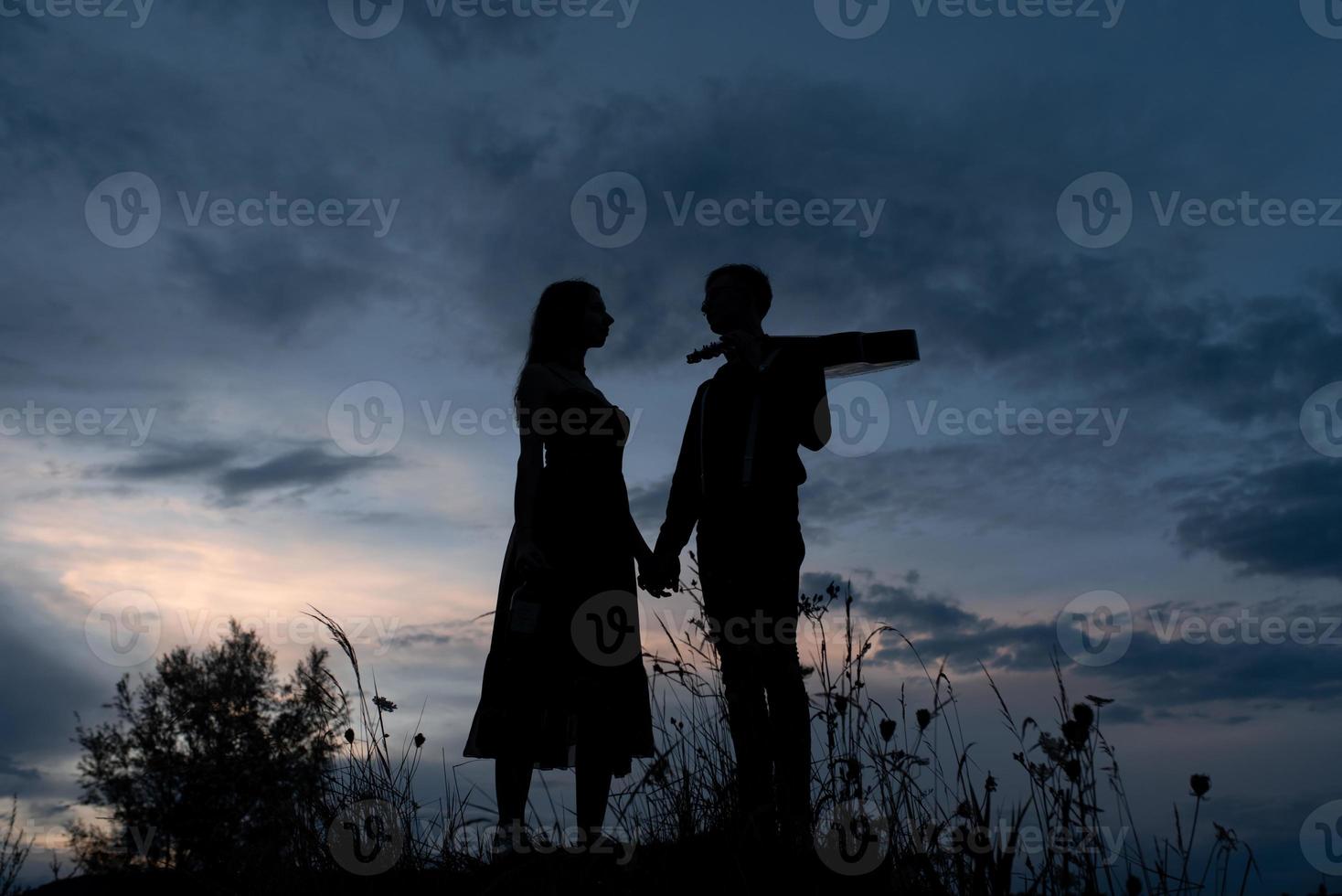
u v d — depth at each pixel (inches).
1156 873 63.8
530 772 117.2
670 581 124.6
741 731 100.9
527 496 122.4
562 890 86.7
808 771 99.2
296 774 103.5
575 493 122.3
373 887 96.5
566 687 116.7
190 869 102.0
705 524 115.6
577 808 113.0
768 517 112.3
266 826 101.7
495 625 125.1
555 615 118.8
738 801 96.8
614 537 122.9
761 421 116.5
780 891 83.0
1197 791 64.6
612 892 85.7
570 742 115.7
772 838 89.2
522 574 120.8
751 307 126.6
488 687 121.2
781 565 110.9
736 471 114.3
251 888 97.8
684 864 89.0
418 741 107.2
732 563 111.1
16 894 109.2
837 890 81.5
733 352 118.6
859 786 84.0
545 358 129.3
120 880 104.3
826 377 138.3
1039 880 67.1
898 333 126.3
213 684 426.0
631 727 117.0
